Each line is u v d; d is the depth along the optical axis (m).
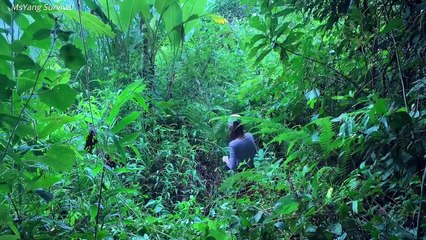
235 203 2.74
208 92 4.84
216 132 4.26
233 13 7.00
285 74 3.13
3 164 1.98
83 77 4.42
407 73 2.37
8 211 2.01
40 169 2.20
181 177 3.71
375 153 2.02
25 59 1.86
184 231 2.62
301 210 2.05
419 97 1.94
